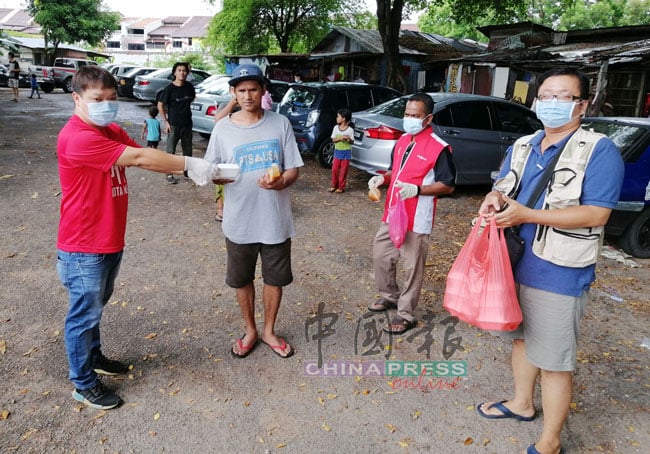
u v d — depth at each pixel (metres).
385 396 3.01
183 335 3.56
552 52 13.75
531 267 2.32
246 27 26.89
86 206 2.49
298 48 30.12
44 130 12.17
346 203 7.22
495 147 7.79
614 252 5.69
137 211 6.30
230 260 3.14
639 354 3.58
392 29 16.08
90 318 2.64
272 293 3.26
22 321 3.63
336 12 27.89
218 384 3.05
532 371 2.71
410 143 3.51
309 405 2.90
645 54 9.08
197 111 10.48
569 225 2.13
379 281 3.93
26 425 2.63
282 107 9.83
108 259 2.63
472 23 19.34
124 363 3.20
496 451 2.60
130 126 13.84
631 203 5.35
